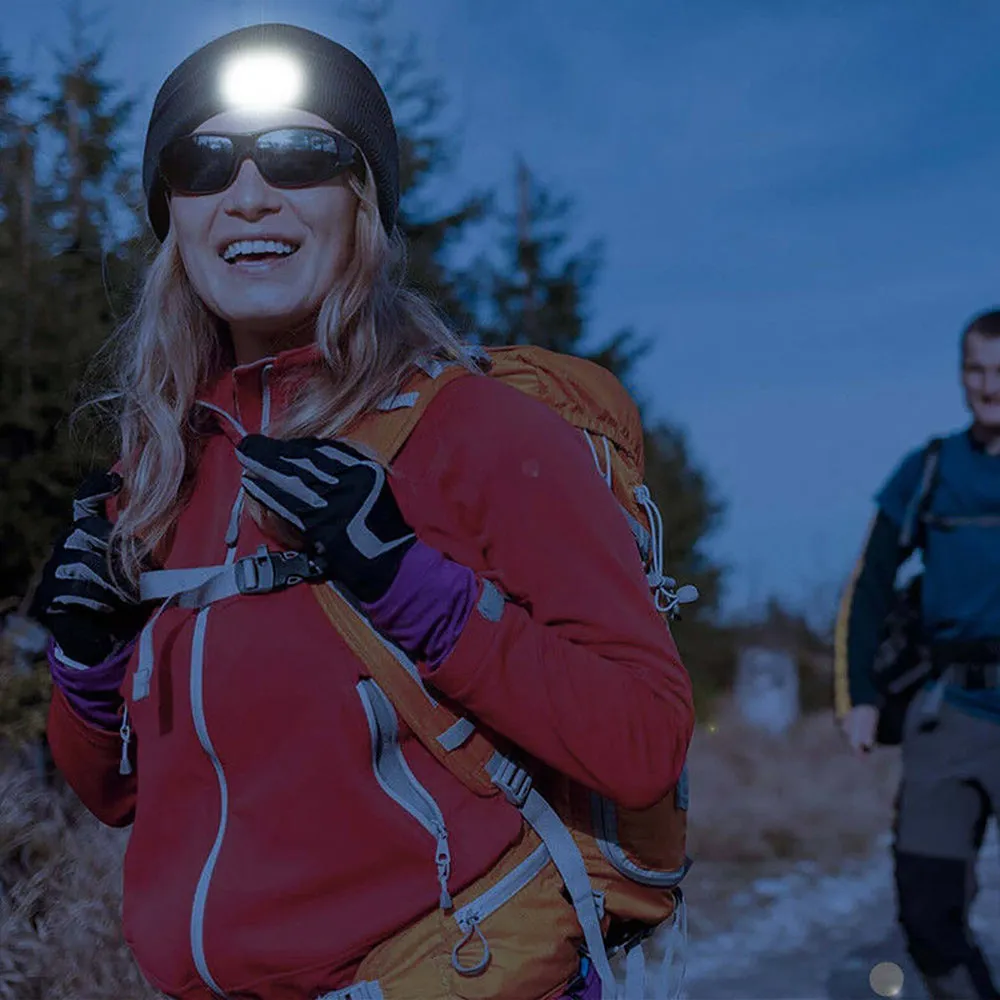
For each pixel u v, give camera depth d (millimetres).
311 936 1603
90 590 1834
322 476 1543
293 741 1606
